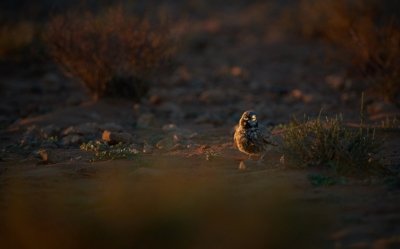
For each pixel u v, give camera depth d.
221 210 18.44
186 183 22.31
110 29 43.78
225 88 55.12
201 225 17.34
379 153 25.44
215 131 37.28
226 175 23.50
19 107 47.62
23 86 54.72
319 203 19.34
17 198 21.25
